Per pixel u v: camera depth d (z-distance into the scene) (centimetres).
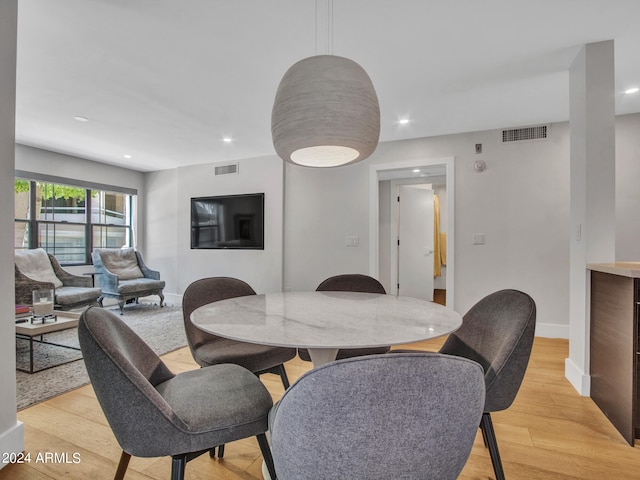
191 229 551
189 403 115
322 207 457
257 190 500
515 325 127
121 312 480
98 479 145
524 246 363
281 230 480
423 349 321
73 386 236
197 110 327
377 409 65
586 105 218
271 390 233
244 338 109
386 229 554
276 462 83
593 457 161
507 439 176
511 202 367
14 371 160
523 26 200
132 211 601
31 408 206
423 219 570
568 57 233
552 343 333
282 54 230
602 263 213
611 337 190
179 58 235
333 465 69
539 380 247
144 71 253
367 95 136
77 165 507
